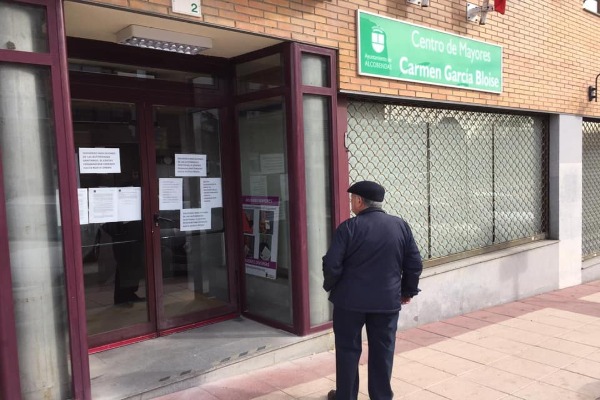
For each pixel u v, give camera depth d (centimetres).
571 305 671
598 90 832
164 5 362
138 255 464
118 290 453
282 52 454
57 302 328
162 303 478
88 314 435
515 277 696
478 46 615
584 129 868
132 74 452
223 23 395
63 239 323
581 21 791
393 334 344
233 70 515
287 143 461
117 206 448
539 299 707
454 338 532
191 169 497
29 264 318
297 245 461
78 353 329
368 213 347
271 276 501
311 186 478
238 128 520
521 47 682
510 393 398
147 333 468
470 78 605
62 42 321
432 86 563
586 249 880
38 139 320
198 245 506
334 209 487
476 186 674
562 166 769
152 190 468
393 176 570
